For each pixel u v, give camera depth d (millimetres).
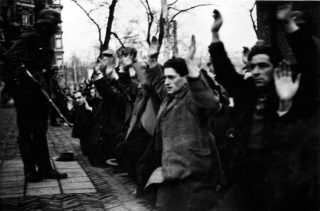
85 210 4719
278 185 3045
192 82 3559
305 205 2988
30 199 5250
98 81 7223
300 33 3133
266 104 3246
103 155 7352
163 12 15156
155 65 4715
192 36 3635
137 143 5742
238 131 3451
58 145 10586
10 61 6141
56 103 9016
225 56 3539
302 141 3031
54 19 6363
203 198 3650
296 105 3100
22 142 6242
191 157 3725
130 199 5035
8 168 7309
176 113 3871
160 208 3742
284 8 3186
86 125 8531
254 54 3287
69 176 6641
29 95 6160
